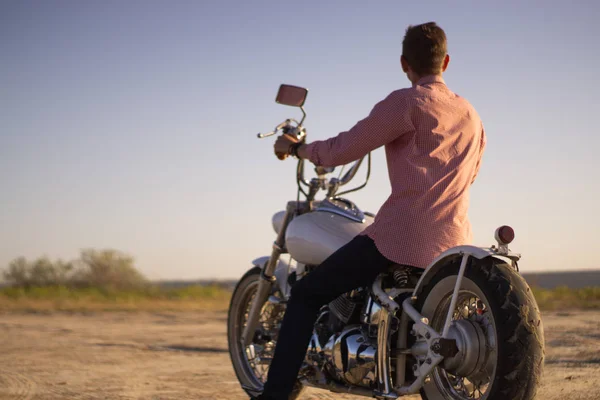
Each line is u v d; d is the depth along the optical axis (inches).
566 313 513.7
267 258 189.8
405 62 144.6
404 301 133.4
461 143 136.8
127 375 233.8
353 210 159.3
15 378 227.5
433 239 132.0
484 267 121.8
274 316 185.9
